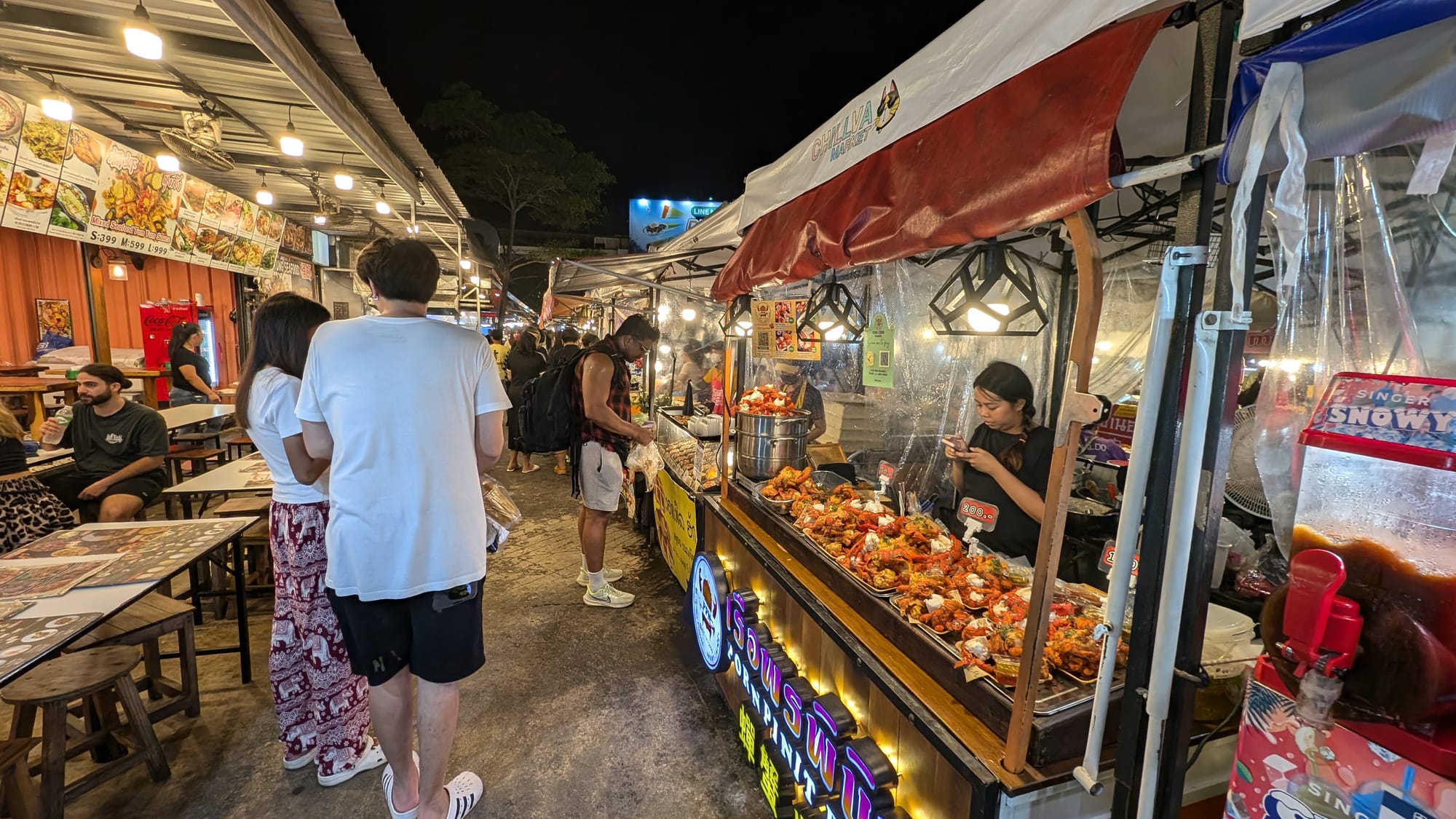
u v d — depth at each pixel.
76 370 5.20
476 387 1.97
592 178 19.28
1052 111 1.07
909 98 1.57
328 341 1.79
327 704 2.26
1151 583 1.00
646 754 2.49
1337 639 0.76
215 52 3.30
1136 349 3.07
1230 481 1.77
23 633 1.68
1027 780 1.16
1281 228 0.81
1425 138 0.68
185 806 2.20
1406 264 1.04
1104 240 2.83
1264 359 1.96
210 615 3.60
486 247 14.20
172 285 8.17
